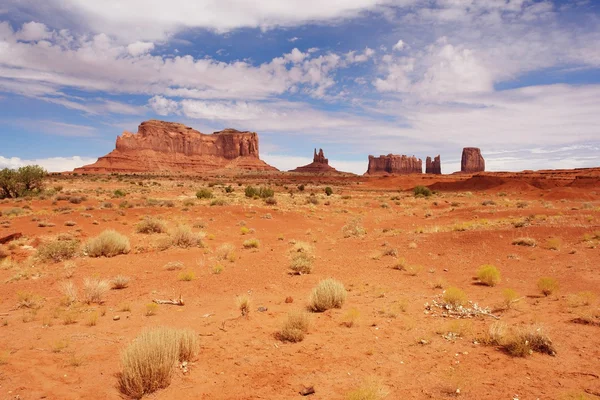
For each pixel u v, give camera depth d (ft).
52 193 153.79
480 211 109.81
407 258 52.34
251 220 95.71
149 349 17.87
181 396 16.88
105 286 34.91
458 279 40.34
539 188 258.37
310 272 45.37
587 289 32.83
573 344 21.12
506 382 17.13
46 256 51.80
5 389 16.94
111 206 113.70
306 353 21.61
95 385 17.62
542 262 45.32
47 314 29.66
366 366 19.69
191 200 141.59
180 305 32.35
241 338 24.14
